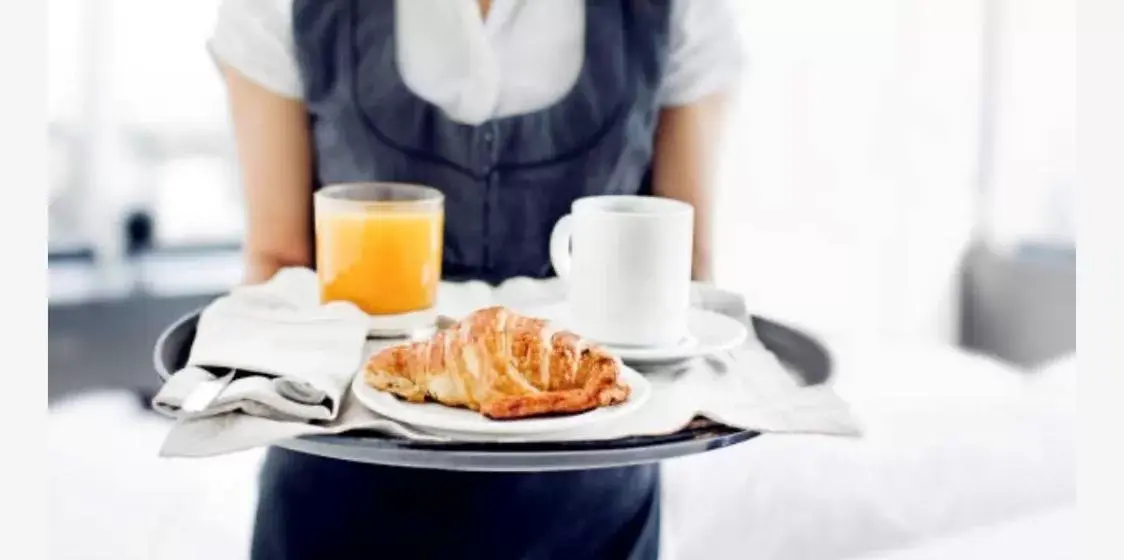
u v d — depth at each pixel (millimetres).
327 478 951
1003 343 2600
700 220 1089
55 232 2242
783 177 2434
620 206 879
